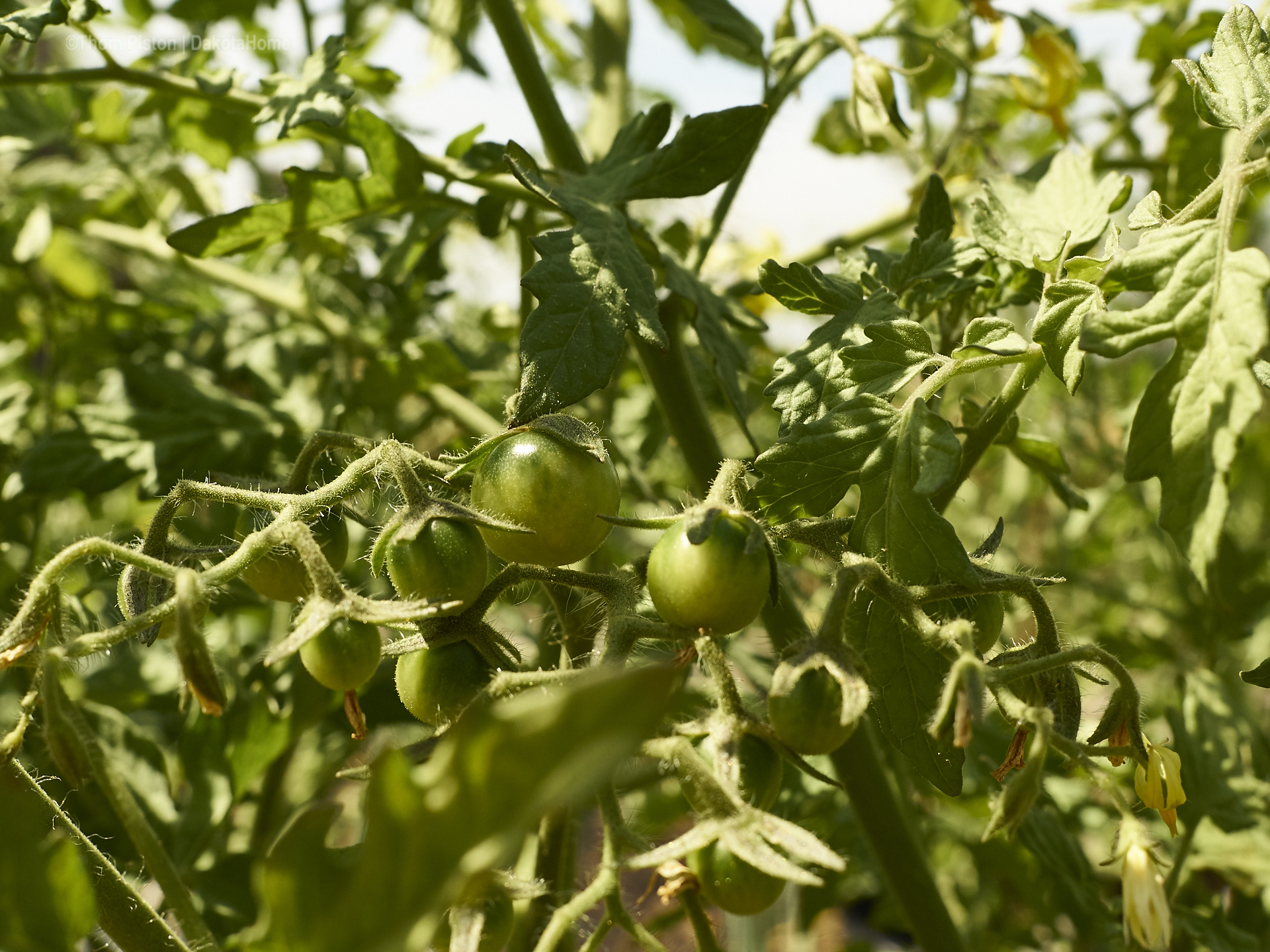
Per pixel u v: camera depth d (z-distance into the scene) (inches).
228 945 13.6
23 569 19.1
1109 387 27.7
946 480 10.4
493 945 9.9
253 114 15.7
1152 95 19.4
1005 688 9.8
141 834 11.3
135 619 9.7
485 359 22.5
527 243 16.4
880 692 11.1
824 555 11.1
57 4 13.2
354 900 8.1
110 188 23.2
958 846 24.4
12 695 18.1
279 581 11.4
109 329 22.9
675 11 24.3
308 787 19.8
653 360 14.3
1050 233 13.3
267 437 17.4
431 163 14.6
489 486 10.7
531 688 10.0
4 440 19.6
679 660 10.8
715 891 10.4
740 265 24.1
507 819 7.8
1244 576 20.1
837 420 11.0
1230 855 16.6
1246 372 9.3
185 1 21.9
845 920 30.0
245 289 20.2
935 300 13.4
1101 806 19.2
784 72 15.7
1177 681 18.1
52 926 8.5
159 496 16.6
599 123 19.5
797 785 17.4
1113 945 15.8
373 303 24.8
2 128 20.5
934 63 20.9
